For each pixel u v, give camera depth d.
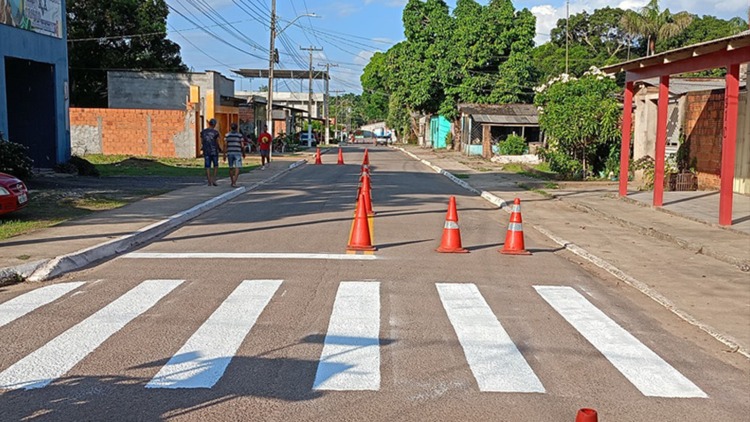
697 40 47.97
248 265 9.67
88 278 8.85
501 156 37.94
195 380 5.35
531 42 48.50
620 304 8.04
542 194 19.80
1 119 20.19
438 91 52.50
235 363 5.74
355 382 5.34
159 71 42.78
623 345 6.48
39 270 8.88
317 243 11.45
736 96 12.73
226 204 17.08
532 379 5.50
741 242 11.48
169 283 8.55
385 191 21.09
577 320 7.27
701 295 8.37
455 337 6.54
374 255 10.51
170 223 13.23
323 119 81.62
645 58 15.58
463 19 48.75
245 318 7.04
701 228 13.02
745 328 7.02
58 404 4.89
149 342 6.25
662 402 5.12
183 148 36.28
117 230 11.91
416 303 7.76
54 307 7.42
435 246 11.40
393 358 5.91
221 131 43.22
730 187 12.98
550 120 25.25
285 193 20.09
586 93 24.91
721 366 5.99
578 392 5.26
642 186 21.36
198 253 10.55
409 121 83.38
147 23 45.97
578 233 13.02
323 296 7.98
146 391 5.13
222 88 44.69
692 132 20.72
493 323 7.05
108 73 41.56
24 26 21.45
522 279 9.16
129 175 24.84
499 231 13.35
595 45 60.91
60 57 23.91
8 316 7.06
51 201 15.72
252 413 4.76
